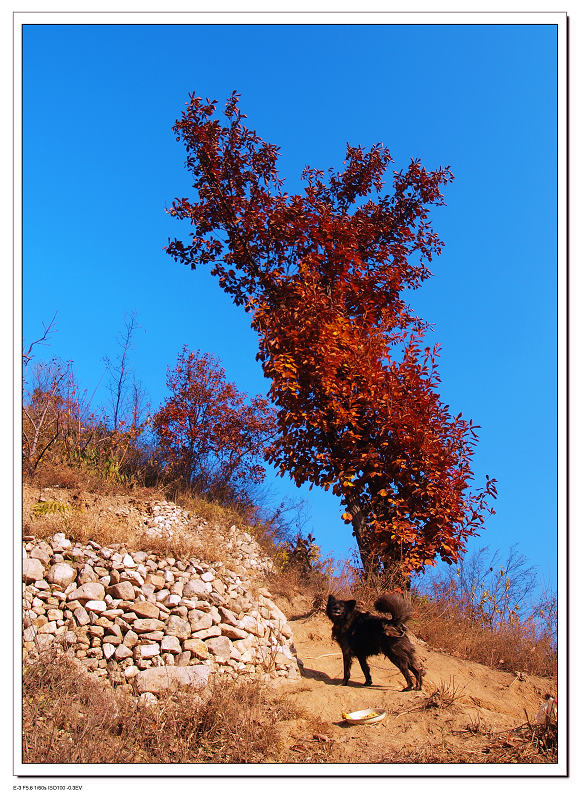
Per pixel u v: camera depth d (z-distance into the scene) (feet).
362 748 20.16
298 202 48.57
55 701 20.12
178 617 24.79
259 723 20.80
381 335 43.73
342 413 39.96
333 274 49.11
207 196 51.26
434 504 38.42
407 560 36.60
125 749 18.74
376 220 55.93
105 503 39.24
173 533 34.71
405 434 38.55
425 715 22.44
